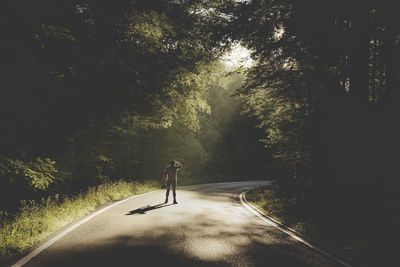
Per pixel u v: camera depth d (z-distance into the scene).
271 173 9.62
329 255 4.80
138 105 12.69
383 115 6.85
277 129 10.41
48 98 8.57
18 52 6.85
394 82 6.99
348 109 7.32
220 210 9.27
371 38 7.13
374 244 5.33
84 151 11.97
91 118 11.00
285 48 7.62
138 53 11.53
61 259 4.06
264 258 4.50
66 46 8.52
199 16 12.08
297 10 6.96
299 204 9.10
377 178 6.61
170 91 13.20
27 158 7.77
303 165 8.76
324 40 7.06
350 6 6.74
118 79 11.61
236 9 7.93
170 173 10.42
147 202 10.34
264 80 8.50
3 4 6.44
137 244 4.91
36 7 7.16
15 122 7.39
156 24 10.02
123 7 9.64
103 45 9.97
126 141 19.38
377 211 6.38
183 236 5.56
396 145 6.54
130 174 22.30
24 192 9.40
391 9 6.38
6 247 4.34
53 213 6.72
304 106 9.02
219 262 4.20
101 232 5.65
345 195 7.06
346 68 7.41
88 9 9.22
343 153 7.30
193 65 12.88
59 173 10.27
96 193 10.66
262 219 8.02
